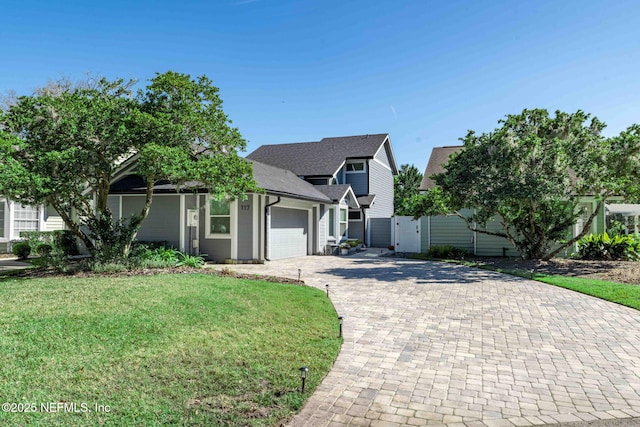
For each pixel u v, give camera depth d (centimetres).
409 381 413
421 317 670
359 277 1102
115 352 432
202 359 430
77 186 1016
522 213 1475
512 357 485
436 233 1814
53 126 906
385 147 2872
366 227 2417
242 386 378
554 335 573
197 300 650
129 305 603
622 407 359
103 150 980
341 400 368
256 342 493
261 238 1424
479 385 405
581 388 399
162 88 1052
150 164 945
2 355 411
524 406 360
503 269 1244
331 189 2094
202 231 1436
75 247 1585
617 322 642
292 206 1700
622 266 1256
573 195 1356
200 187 1218
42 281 827
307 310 663
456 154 1421
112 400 338
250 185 1095
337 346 505
